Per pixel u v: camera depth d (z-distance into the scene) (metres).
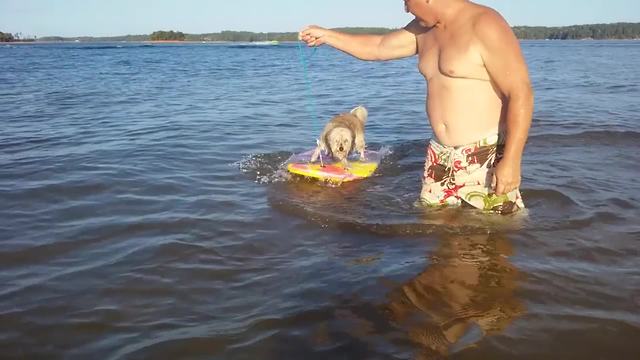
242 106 6.12
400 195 2.74
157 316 1.58
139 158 3.52
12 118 5.27
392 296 1.66
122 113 5.61
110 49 35.22
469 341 1.42
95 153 3.67
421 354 1.36
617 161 3.34
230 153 3.70
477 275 1.79
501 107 2.31
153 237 2.18
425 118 5.27
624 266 1.86
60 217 2.41
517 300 1.62
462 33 2.23
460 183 2.41
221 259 1.97
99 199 2.67
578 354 1.36
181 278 1.82
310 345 1.42
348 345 1.42
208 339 1.46
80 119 5.22
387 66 13.68
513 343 1.40
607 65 13.84
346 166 3.24
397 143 4.09
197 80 9.73
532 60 16.34
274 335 1.47
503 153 2.24
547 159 3.39
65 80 9.83
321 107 6.03
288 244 2.11
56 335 1.50
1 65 14.80
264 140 4.17
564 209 2.45
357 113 3.65
